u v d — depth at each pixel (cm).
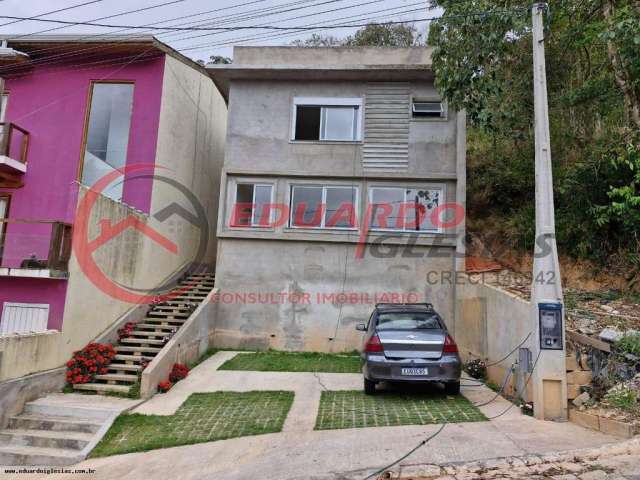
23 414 812
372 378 797
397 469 499
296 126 1398
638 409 604
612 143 1027
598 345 711
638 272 1002
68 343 962
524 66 1215
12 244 972
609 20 921
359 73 1357
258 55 1415
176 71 1445
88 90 1371
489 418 687
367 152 1356
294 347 1291
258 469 549
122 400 866
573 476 455
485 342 1002
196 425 739
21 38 1298
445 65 1091
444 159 1330
